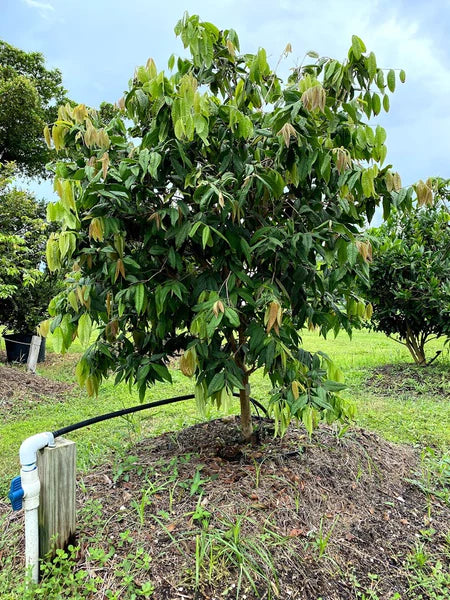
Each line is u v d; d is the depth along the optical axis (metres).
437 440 3.20
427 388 4.88
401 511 2.10
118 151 1.73
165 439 2.60
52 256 1.50
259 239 1.67
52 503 1.55
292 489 1.98
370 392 4.86
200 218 1.53
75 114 1.75
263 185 1.56
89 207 1.52
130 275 1.66
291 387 1.66
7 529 1.91
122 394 4.86
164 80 1.49
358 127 1.53
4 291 6.57
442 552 1.86
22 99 9.84
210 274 1.71
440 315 4.97
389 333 5.88
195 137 1.59
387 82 1.67
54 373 6.50
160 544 1.63
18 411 4.42
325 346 8.32
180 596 1.45
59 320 1.68
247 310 1.70
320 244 1.68
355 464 2.32
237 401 4.22
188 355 1.54
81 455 2.87
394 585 1.67
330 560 1.69
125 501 1.91
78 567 1.56
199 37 1.62
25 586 1.46
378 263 4.95
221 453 2.29
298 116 1.47
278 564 1.61
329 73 1.67
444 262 4.91
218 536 1.63
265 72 1.72
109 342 1.98
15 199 7.18
